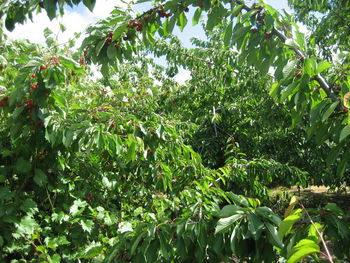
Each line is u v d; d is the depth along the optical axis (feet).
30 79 6.95
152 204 11.84
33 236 7.89
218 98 24.26
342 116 5.11
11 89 8.00
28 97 7.29
